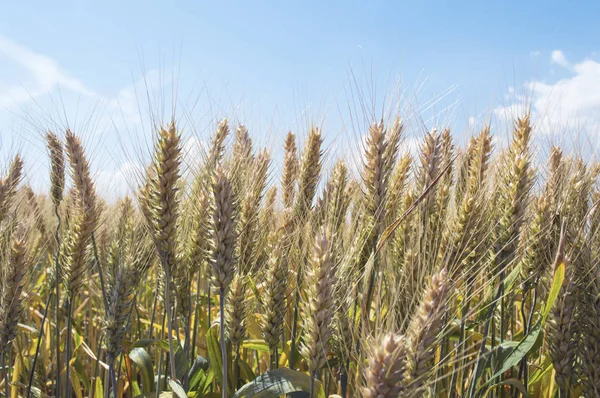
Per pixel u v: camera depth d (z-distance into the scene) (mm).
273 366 549
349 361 511
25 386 642
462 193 621
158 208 509
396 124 573
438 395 526
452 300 467
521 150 597
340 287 510
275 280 540
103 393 639
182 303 596
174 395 566
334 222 562
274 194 693
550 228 554
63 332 747
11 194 648
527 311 662
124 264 567
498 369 536
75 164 593
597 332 508
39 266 848
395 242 561
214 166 574
